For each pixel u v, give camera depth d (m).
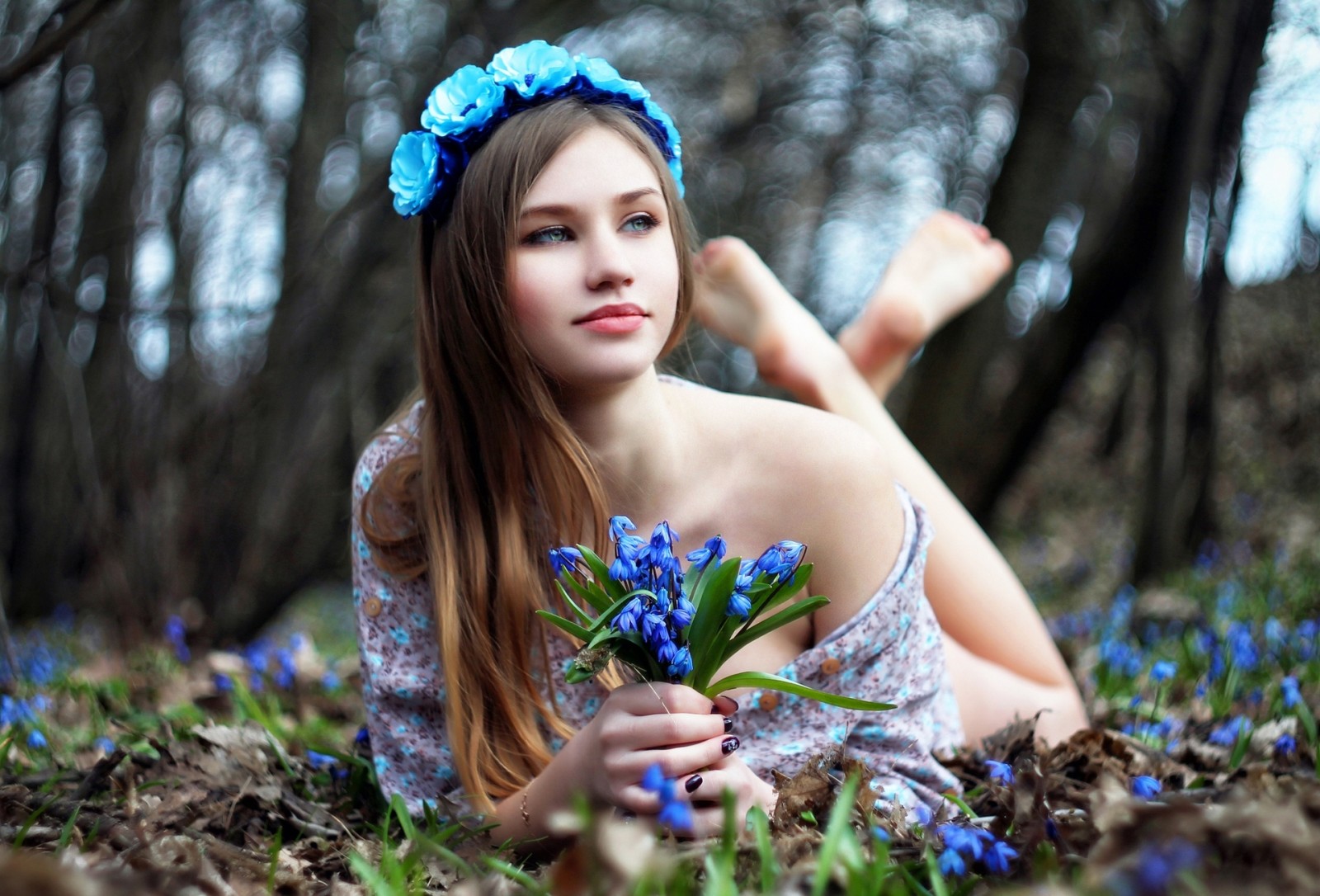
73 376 4.52
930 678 2.27
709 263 3.17
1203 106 5.60
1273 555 5.83
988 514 6.89
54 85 6.48
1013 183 6.49
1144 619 4.56
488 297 1.91
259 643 4.27
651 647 1.60
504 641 2.05
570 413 2.02
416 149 2.04
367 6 6.30
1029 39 6.27
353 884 1.57
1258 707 2.79
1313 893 1.19
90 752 2.58
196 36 6.71
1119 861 1.26
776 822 1.58
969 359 6.63
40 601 7.56
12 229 6.80
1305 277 9.91
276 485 6.50
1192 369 6.14
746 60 7.60
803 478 2.09
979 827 1.60
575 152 1.88
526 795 1.85
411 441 2.23
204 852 1.62
